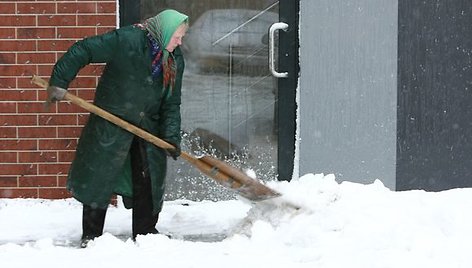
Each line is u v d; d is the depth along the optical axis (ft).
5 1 33.53
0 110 33.76
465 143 34.47
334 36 34.71
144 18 35.01
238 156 36.14
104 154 28.78
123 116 28.81
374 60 33.91
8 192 34.01
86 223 29.37
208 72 35.81
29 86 33.78
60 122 33.99
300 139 35.78
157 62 28.76
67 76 28.09
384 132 33.83
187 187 35.83
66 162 34.14
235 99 35.94
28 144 33.94
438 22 33.78
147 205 29.66
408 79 33.68
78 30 33.81
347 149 34.63
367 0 33.91
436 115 34.06
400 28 33.47
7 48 33.65
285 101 35.88
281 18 35.60
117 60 28.43
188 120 35.81
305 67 35.37
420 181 34.12
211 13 35.65
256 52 35.88
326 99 34.99
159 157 29.35
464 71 34.19
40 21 33.68
